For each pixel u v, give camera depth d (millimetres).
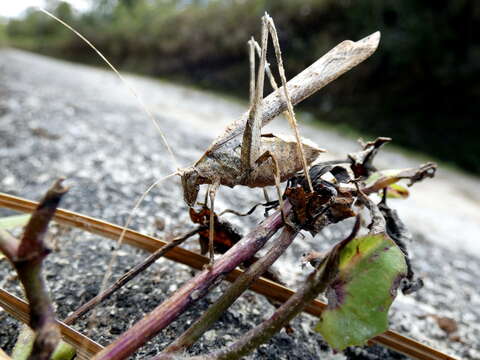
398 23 653
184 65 999
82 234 109
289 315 48
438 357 65
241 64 900
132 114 327
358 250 53
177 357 48
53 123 236
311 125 581
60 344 54
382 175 73
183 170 77
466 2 583
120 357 47
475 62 572
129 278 63
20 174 161
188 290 52
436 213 246
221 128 374
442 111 590
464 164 517
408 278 69
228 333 76
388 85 643
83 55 1350
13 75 456
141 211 130
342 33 729
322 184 61
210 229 65
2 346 69
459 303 121
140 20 1273
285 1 799
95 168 173
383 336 67
